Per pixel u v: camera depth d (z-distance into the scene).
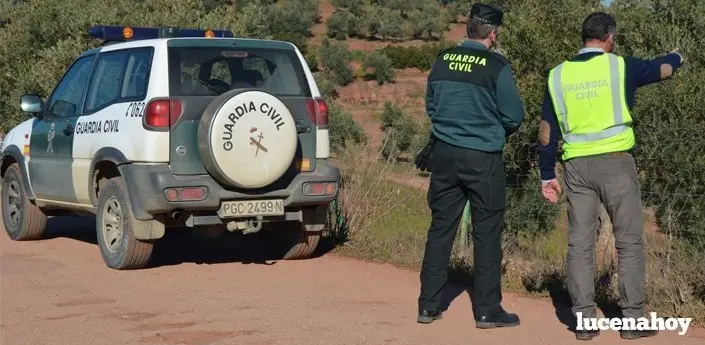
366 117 42.59
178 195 8.70
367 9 71.06
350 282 8.86
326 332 6.96
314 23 67.50
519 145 9.66
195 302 7.95
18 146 11.23
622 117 6.45
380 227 10.88
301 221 9.63
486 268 6.98
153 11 17.86
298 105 9.36
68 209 10.62
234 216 9.00
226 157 8.67
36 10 18.66
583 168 6.52
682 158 8.40
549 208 9.64
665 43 9.56
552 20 10.11
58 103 10.70
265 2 63.38
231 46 9.32
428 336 6.85
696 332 6.96
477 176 6.79
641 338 6.71
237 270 9.45
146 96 8.92
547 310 7.68
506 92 6.67
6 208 11.59
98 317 7.44
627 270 6.58
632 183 6.49
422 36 66.56
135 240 9.09
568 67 6.57
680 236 8.13
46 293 8.29
